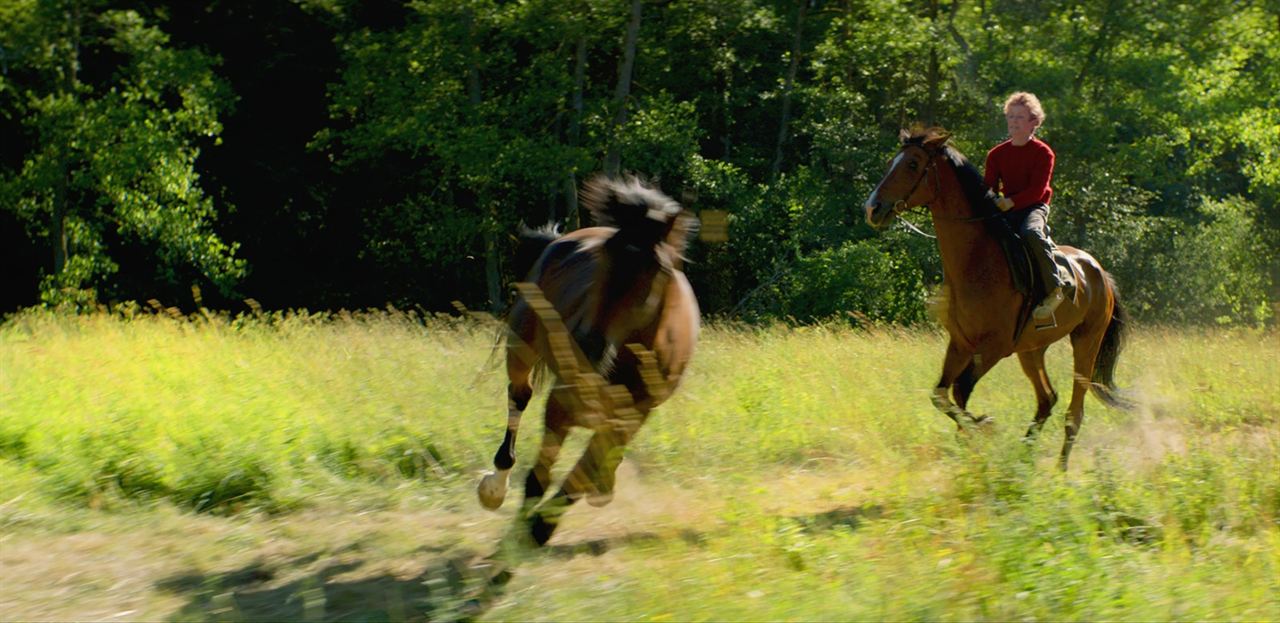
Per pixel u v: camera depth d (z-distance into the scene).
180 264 27.39
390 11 29.25
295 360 9.77
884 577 4.56
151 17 27.53
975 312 7.32
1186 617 4.25
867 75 30.75
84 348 10.34
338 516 6.25
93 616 4.59
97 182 24.12
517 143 25.33
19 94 23.97
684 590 4.36
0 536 5.59
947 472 6.14
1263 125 30.14
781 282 27.89
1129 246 30.14
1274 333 15.59
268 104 30.14
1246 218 32.97
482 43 27.19
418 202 28.75
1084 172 28.89
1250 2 31.12
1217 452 6.89
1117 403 8.24
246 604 4.80
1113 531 5.43
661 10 28.67
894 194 7.29
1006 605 4.29
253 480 6.54
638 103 27.52
